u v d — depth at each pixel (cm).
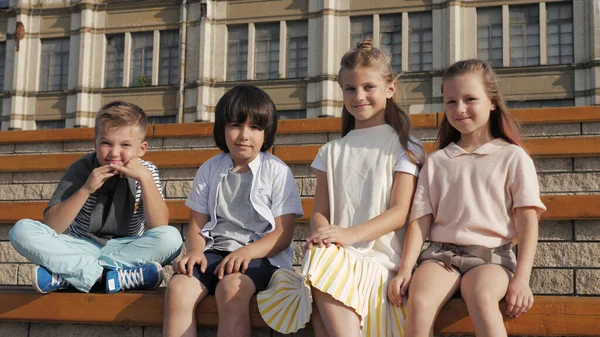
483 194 225
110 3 2150
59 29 2211
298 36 2011
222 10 2056
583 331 203
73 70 2172
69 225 267
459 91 234
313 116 1950
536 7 1831
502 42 1838
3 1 2273
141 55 2138
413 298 204
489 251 218
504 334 196
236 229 254
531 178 222
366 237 219
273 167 260
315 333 212
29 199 474
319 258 207
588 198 311
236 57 2053
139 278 250
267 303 220
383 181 238
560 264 315
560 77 1770
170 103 2069
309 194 415
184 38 2058
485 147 233
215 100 2041
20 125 2184
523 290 200
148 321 238
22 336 256
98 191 269
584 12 1772
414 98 1873
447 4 1862
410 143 245
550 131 464
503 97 241
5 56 2250
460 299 211
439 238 228
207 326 233
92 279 247
